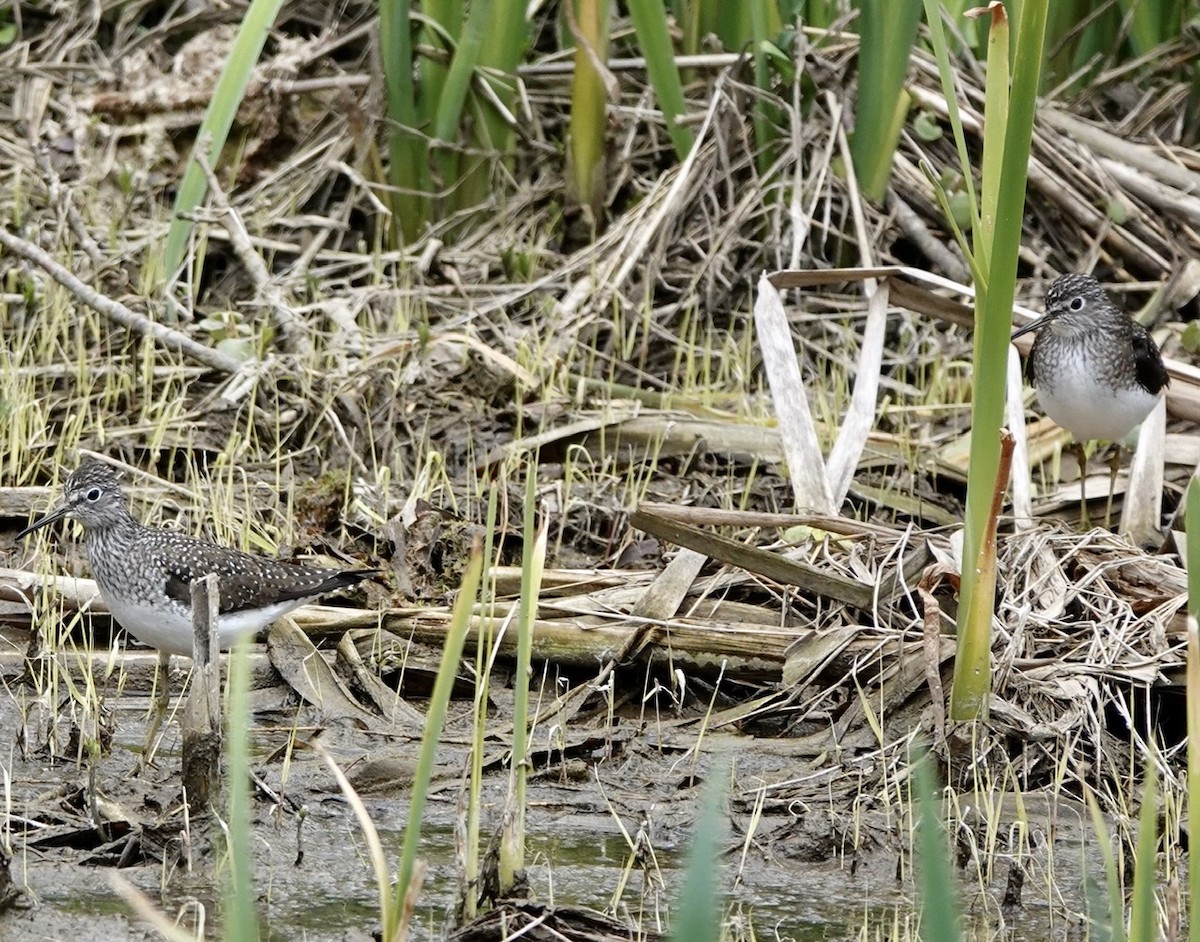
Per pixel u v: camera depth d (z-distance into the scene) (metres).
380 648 11.12
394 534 12.01
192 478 13.09
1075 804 9.78
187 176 14.54
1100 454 14.28
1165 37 17.77
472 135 16.80
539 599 11.48
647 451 13.66
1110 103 17.83
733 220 15.59
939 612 10.32
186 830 8.61
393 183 16.42
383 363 14.30
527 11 16.73
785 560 11.15
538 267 16.06
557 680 11.07
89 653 10.79
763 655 11.04
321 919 8.12
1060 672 10.50
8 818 8.80
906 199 16.20
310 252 15.98
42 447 13.16
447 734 10.49
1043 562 11.48
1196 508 6.03
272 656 10.99
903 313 15.48
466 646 11.12
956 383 14.86
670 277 15.66
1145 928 5.73
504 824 7.62
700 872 4.29
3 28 18.00
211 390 14.30
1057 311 12.69
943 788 9.69
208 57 17.47
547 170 16.88
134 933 7.87
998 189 8.62
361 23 18.19
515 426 13.94
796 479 12.23
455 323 15.03
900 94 15.36
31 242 15.40
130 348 14.60
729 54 16.59
